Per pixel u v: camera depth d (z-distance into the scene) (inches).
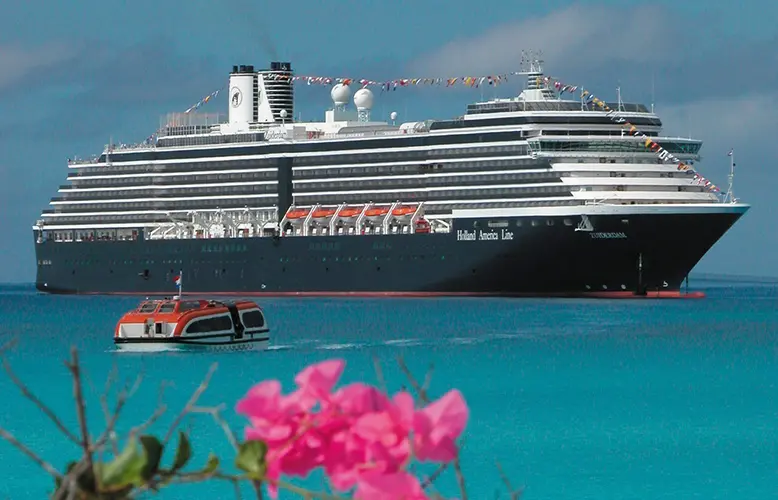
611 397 4645.7
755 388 4896.7
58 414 4200.3
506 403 4498.0
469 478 3184.1
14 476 3189.0
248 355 5812.0
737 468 3275.1
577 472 3243.1
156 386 4827.8
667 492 3002.0
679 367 5748.0
